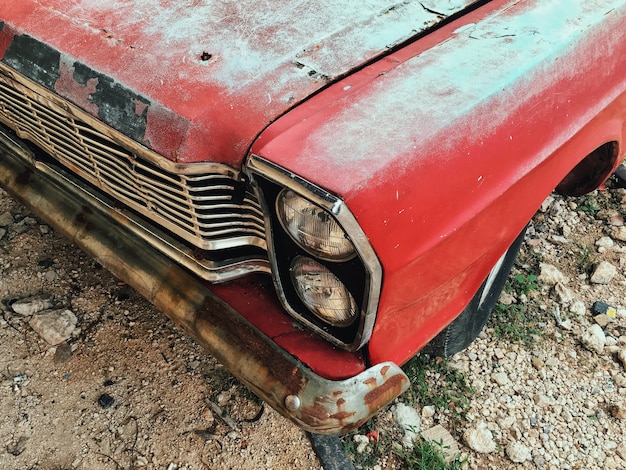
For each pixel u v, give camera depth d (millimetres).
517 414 2297
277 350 1562
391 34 1701
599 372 2455
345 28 1699
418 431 2215
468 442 2182
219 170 1498
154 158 1529
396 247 1371
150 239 1776
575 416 2305
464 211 1513
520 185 1670
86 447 2092
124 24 1732
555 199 3125
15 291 2535
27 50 1768
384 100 1488
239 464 2076
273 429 2176
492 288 2264
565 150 1809
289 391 1511
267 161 1355
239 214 1588
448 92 1529
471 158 1489
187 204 1552
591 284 2787
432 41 1708
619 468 2170
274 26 1698
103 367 2318
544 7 1841
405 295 1509
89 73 1645
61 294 2543
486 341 2527
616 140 2195
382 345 1562
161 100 1535
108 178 1809
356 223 1284
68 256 2688
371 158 1342
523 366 2451
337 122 1426
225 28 1696
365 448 2150
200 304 1698
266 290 1679
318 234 1373
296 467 2086
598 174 2436
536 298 2691
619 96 1970
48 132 1904
